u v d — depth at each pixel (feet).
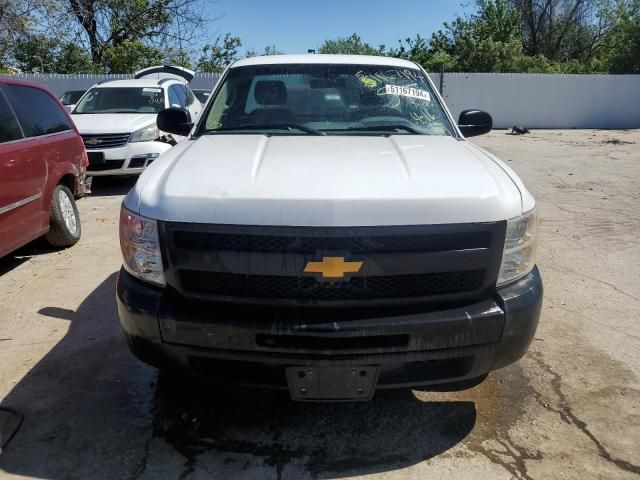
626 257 17.93
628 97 76.18
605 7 107.96
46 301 14.30
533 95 75.97
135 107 31.37
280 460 8.52
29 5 63.36
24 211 15.52
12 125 15.57
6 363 11.21
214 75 72.54
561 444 8.88
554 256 18.01
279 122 11.89
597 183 30.91
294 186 7.93
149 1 77.36
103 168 26.99
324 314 7.72
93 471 8.24
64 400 9.98
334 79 12.78
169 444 8.85
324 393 7.97
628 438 9.03
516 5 124.26
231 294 7.83
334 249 7.54
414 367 8.08
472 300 8.04
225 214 7.65
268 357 7.72
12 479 8.07
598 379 10.76
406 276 7.73
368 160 9.07
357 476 8.19
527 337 8.30
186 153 9.75
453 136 11.69
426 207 7.70
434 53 111.24
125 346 11.94
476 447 8.80
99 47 78.69
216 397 10.12
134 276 8.42
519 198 8.45
